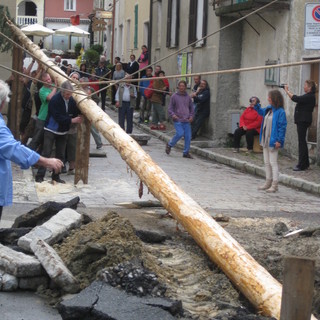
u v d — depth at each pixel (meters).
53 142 14.90
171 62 31.42
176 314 6.68
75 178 14.85
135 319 6.25
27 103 18.38
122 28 49.06
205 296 7.39
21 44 17.95
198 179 17.58
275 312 6.84
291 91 20.39
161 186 9.70
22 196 13.24
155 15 35.47
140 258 7.81
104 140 24.45
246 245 9.59
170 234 10.09
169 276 7.92
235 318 6.56
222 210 13.10
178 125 21.94
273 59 21.66
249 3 20.69
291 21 20.44
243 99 24.39
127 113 25.83
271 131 15.78
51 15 77.94
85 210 11.66
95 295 6.68
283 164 19.42
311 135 19.91
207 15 25.83
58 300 7.30
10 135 7.49
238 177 18.47
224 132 24.75
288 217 12.59
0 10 19.80
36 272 7.57
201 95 24.89
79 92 13.71
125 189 14.78
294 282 5.19
